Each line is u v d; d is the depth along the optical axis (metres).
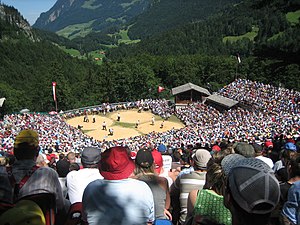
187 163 13.85
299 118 45.56
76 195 6.61
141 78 103.06
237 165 3.56
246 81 78.81
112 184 4.77
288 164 7.76
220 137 41.00
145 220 4.71
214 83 117.19
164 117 73.38
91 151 7.05
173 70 122.50
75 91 111.88
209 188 5.36
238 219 3.39
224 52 197.62
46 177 5.02
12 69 184.00
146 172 6.67
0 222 3.10
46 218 4.83
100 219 4.58
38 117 65.25
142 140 47.66
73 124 69.06
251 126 45.34
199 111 71.44
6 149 31.67
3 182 4.48
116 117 75.00
